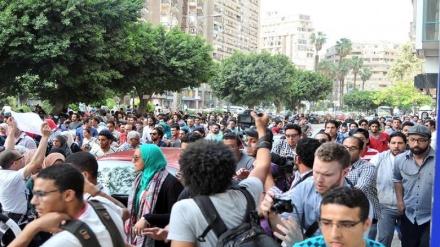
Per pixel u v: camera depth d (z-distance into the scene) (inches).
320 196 138.3
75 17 804.0
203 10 4148.6
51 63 796.0
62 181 106.9
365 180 210.1
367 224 98.1
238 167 250.5
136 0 986.1
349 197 95.3
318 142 170.2
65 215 106.6
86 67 846.5
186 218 107.3
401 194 239.1
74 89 903.1
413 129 225.0
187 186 113.6
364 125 556.1
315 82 2945.4
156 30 1284.4
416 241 231.3
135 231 174.2
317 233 138.8
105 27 899.4
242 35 5354.3
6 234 176.6
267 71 2106.3
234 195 113.9
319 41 4756.4
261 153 142.6
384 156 258.1
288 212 124.5
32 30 790.5
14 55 772.0
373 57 7367.1
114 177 249.0
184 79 1282.0
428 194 225.0
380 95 3184.1
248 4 5521.7
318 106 4527.6
